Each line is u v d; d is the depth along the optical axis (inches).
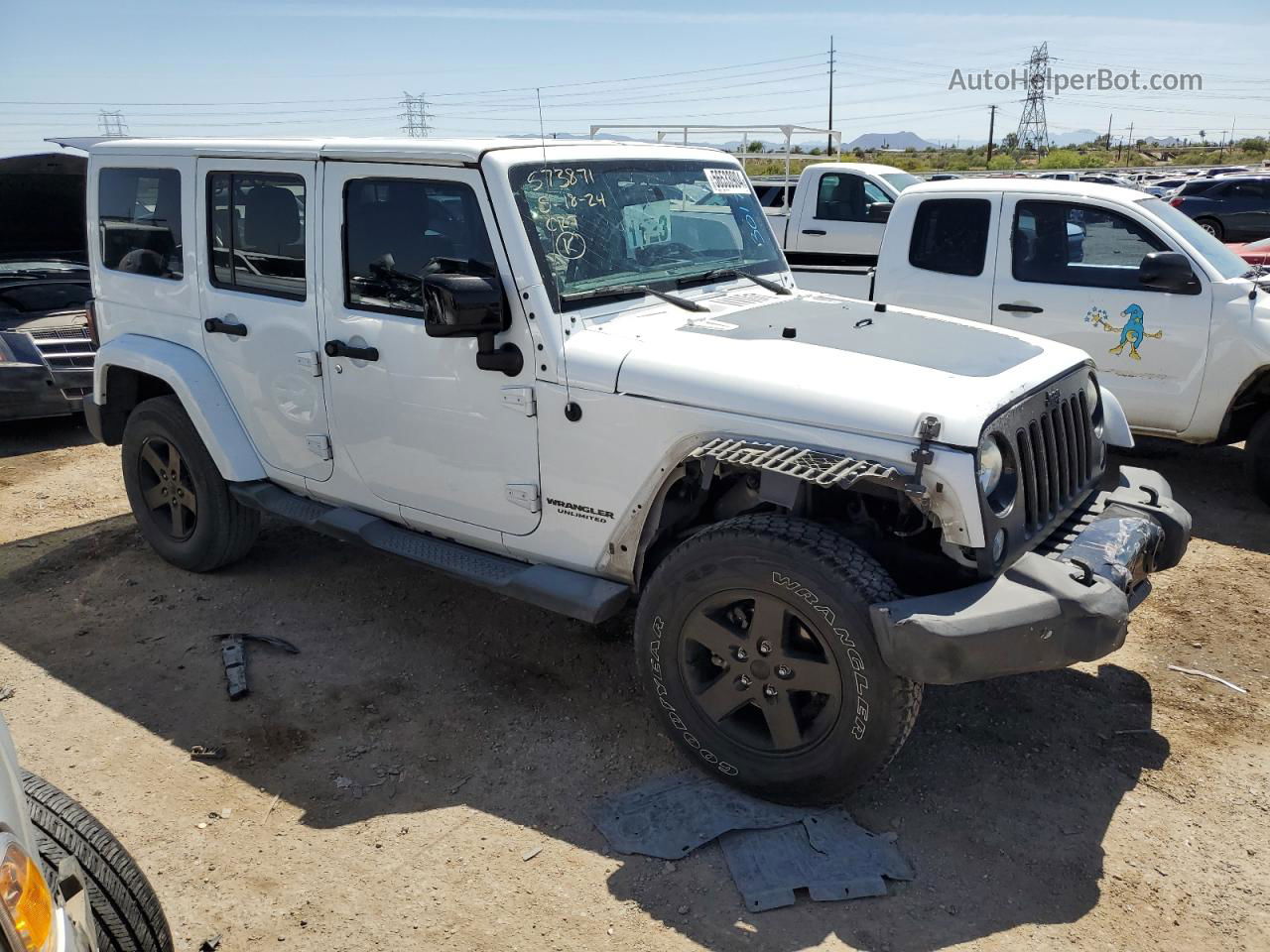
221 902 113.7
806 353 130.4
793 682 119.7
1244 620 180.2
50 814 90.7
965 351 136.6
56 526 233.6
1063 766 137.3
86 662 168.7
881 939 106.4
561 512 139.9
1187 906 111.4
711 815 124.7
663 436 127.0
